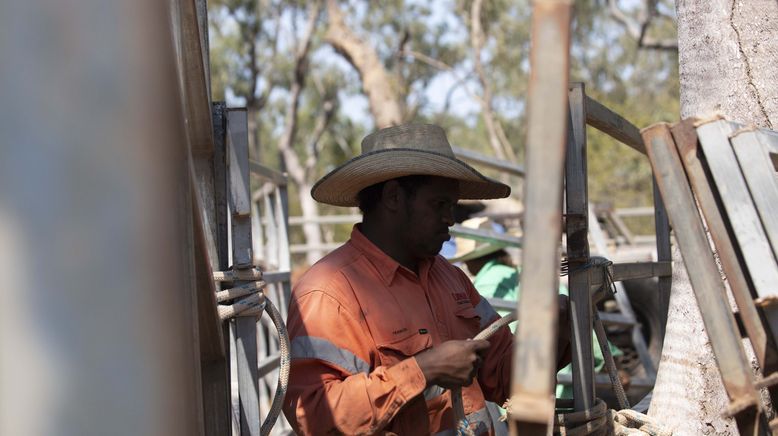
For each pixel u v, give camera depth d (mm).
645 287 6738
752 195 1574
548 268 1043
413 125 2852
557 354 2604
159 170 936
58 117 890
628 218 21828
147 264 919
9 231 879
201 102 2281
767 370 1614
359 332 2486
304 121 32875
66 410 888
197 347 1229
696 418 2670
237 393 2535
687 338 2746
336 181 2695
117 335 903
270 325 6918
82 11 904
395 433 2480
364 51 16500
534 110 1065
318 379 2416
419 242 2650
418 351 2533
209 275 1810
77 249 892
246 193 2568
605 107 2781
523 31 25438
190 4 1999
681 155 1633
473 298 3037
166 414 935
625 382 5621
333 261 2617
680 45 2971
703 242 1569
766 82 2756
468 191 3082
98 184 900
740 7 2824
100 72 904
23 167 880
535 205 1055
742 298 1604
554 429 2377
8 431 877
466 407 2693
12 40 886
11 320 878
